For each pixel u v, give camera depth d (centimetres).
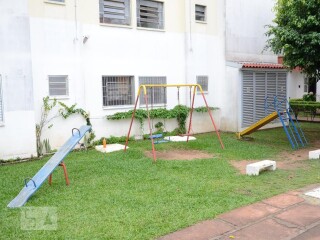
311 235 440
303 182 664
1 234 450
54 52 991
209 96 1383
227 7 1351
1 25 850
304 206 539
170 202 556
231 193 601
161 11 1243
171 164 818
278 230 455
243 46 1429
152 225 468
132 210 523
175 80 1288
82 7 1042
